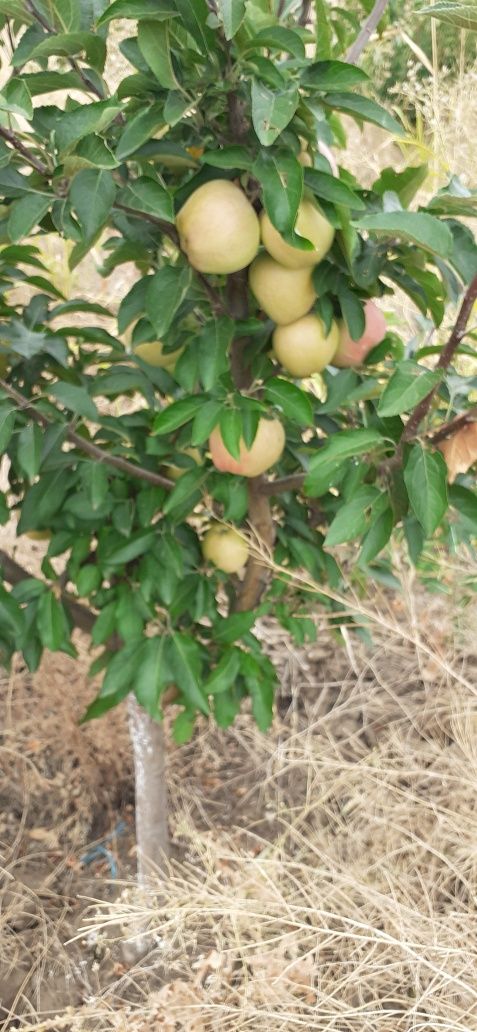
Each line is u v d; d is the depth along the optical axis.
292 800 1.51
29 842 1.47
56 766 1.60
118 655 0.99
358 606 1.14
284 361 0.85
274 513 1.21
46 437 0.88
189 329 0.87
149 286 0.77
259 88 0.65
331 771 1.42
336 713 1.53
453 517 0.97
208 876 1.16
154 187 0.70
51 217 0.73
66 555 1.82
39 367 0.93
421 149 1.73
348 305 0.80
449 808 1.33
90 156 0.64
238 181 0.75
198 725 1.64
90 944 1.31
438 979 1.08
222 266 0.74
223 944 1.22
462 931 1.14
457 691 1.46
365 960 1.04
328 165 0.78
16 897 1.37
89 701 1.56
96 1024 1.18
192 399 0.82
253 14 0.73
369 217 0.64
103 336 0.93
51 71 0.68
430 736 1.50
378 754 1.35
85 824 1.51
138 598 1.01
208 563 1.04
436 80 1.92
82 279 2.08
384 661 1.72
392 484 0.83
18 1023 1.23
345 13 0.93
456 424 0.75
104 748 1.51
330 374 0.97
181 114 0.67
